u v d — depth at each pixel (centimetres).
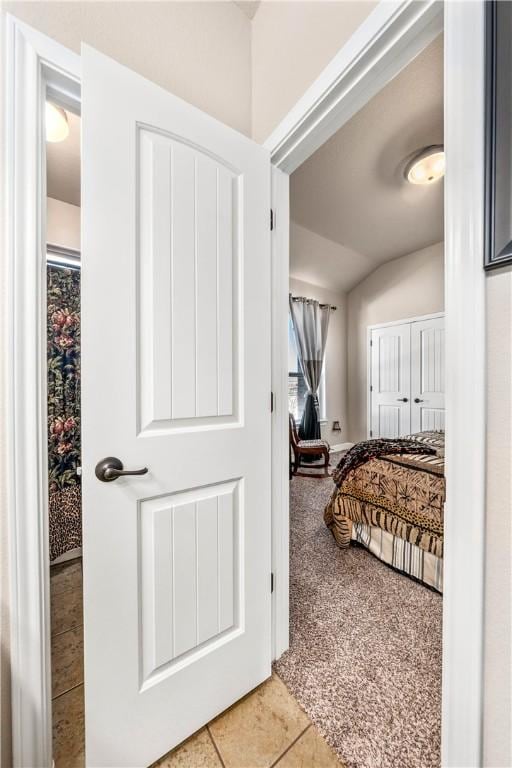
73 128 154
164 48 102
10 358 76
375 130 202
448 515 65
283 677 115
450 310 64
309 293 459
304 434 434
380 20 76
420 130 201
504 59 55
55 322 195
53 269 195
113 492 81
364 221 330
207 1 113
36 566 78
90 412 77
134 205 83
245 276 107
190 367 94
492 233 58
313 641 130
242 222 106
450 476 64
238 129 121
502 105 55
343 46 87
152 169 86
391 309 438
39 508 79
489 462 60
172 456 90
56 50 81
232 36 119
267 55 117
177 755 90
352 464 212
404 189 270
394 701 106
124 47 93
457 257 62
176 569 91
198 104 110
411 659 122
